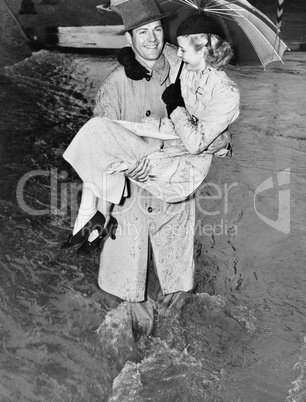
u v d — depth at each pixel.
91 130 3.36
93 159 3.37
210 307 4.29
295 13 14.02
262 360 3.77
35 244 4.93
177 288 3.93
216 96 3.24
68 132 7.43
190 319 4.16
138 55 3.49
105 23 13.98
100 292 4.41
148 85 3.58
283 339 3.99
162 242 3.81
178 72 3.47
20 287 4.34
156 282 4.55
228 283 4.61
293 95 9.15
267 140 7.29
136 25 3.32
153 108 3.62
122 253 3.73
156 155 3.44
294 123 7.89
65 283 4.46
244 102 8.78
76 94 9.12
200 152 3.31
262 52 3.56
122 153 3.38
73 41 12.49
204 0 3.39
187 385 3.55
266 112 8.33
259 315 4.24
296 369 3.69
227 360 3.78
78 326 4.00
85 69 10.61
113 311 4.19
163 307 4.21
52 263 4.70
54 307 4.17
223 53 3.21
